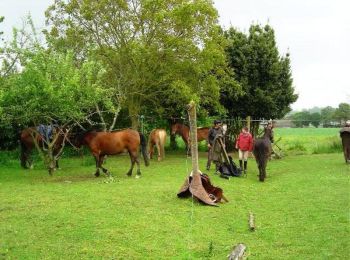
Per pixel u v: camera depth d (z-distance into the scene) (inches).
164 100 1029.2
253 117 1103.0
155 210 438.9
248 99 1063.0
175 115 1112.8
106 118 1057.5
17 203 472.1
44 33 772.0
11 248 325.1
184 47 927.7
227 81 984.3
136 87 951.0
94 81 733.9
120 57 925.8
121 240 342.3
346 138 804.0
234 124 1092.5
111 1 904.9
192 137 492.4
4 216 415.5
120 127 1107.9
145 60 918.4
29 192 537.0
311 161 881.5
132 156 676.1
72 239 345.1
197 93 940.0
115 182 613.0
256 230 370.6
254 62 1050.7
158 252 315.3
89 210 437.7
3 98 611.8
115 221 395.5
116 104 954.1
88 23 931.3
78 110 667.4
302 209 441.4
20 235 355.6
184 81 927.7
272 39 1090.1
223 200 490.9
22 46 657.0
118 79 920.9
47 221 396.8
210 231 369.1
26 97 620.7
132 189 551.5
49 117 654.5
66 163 866.1
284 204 468.1
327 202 470.3
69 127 758.5
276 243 335.0
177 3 935.7
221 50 965.2
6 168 778.8
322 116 3068.4
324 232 359.6
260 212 436.1
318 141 1320.1
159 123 1140.5
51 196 509.7
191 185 486.0
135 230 368.8
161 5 900.0
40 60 625.0
